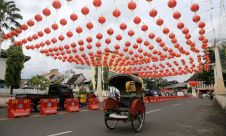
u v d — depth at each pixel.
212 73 46.00
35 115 14.24
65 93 20.00
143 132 8.64
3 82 32.44
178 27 11.05
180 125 10.45
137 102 9.04
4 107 21.98
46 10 10.22
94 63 19.59
